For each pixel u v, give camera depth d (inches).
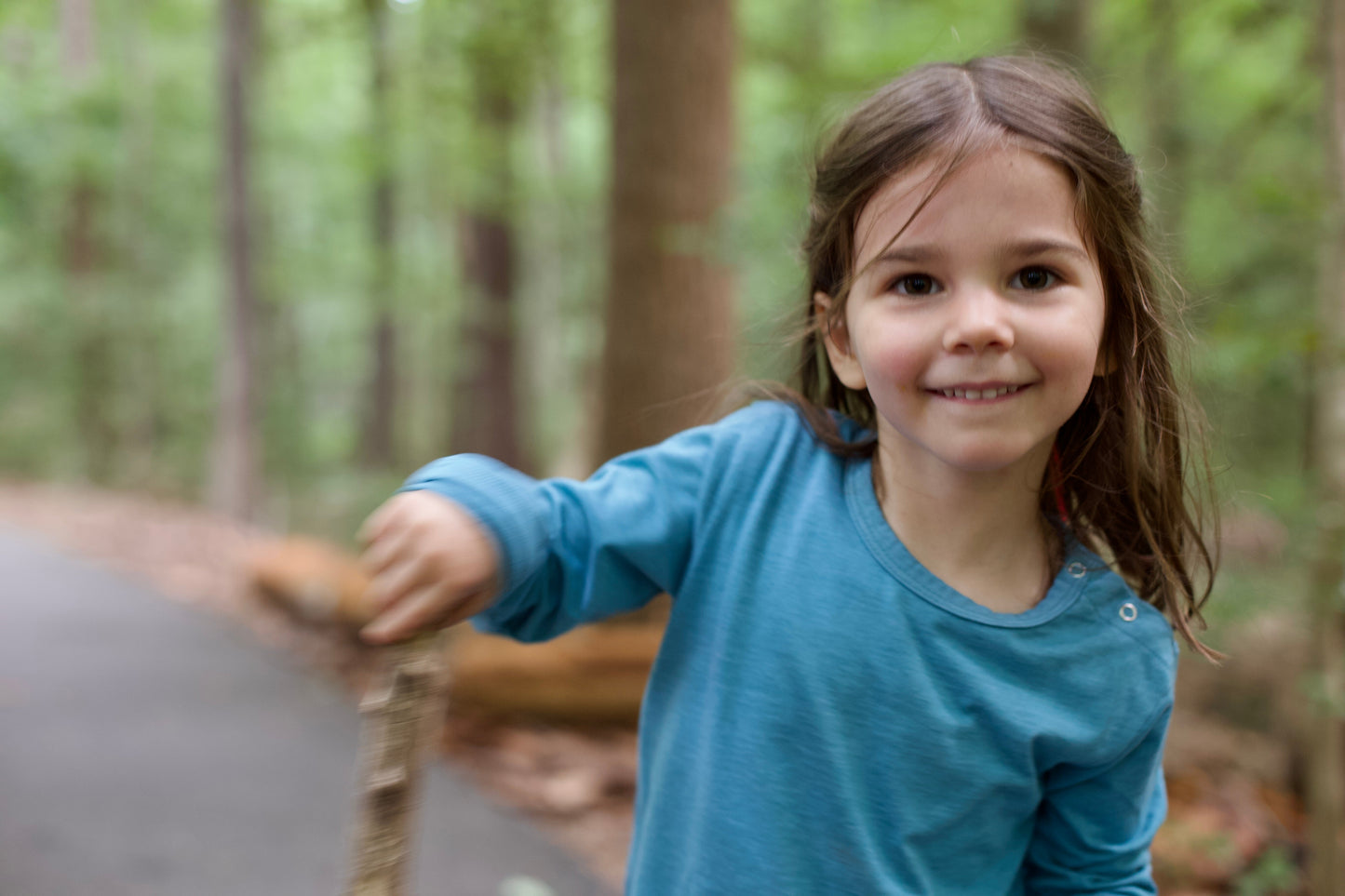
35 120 565.3
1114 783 45.3
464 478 35.9
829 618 42.5
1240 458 147.0
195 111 658.2
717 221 185.5
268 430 617.0
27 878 110.6
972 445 38.7
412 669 34.0
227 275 429.7
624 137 203.3
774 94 303.3
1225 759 162.9
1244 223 180.1
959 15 274.2
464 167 427.8
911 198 39.2
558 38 318.3
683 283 200.2
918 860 41.8
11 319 641.6
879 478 45.9
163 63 641.6
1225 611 110.6
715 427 48.6
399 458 700.7
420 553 34.0
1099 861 46.2
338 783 143.7
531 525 36.5
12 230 658.2
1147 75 245.3
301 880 114.0
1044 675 42.6
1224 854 129.0
